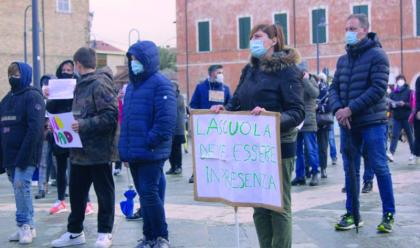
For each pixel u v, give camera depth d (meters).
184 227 7.80
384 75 6.65
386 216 6.93
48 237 7.56
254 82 5.24
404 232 6.93
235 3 51.34
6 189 13.12
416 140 10.26
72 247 6.97
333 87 7.14
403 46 46.16
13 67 7.07
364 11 47.09
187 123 22.36
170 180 13.61
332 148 15.16
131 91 6.42
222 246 6.74
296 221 7.78
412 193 9.60
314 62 48.75
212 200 5.30
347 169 7.03
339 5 47.81
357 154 7.04
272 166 4.91
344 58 7.04
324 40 48.47
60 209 9.27
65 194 10.16
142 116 6.30
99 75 6.86
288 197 5.15
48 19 48.97
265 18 50.28
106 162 6.79
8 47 47.06
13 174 7.21
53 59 49.25
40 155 7.18
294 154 5.18
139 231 7.62
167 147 6.45
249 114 5.00
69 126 6.80
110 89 6.82
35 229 8.01
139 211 8.35
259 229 5.36
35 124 7.03
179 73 53.72
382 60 6.68
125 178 14.21
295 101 5.05
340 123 6.84
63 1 49.75
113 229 7.76
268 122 4.91
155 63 6.36
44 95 8.06
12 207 10.12
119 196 11.05
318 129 12.24
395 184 10.66
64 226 8.22
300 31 49.12
